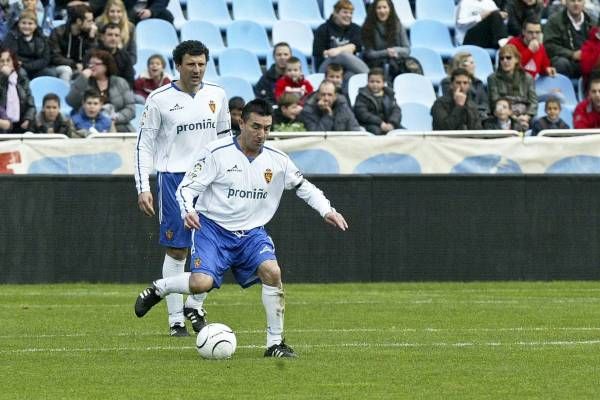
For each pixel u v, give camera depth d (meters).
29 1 73.56
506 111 66.69
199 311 38.75
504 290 54.12
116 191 56.53
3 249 55.75
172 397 26.81
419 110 72.75
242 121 32.84
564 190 58.56
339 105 64.19
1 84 63.00
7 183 55.69
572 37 78.44
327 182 57.38
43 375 29.95
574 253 58.72
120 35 69.94
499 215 58.34
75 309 46.06
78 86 65.75
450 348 34.94
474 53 79.62
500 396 26.98
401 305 47.50
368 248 57.69
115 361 32.38
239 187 32.91
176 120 38.34
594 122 67.19
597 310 45.69
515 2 82.19
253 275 33.28
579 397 26.86
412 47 80.12
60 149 57.44
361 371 30.48
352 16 79.62
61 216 56.19
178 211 38.59
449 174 58.00
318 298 50.41
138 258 56.69
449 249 58.09
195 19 82.81
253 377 29.52
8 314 44.25
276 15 86.69
